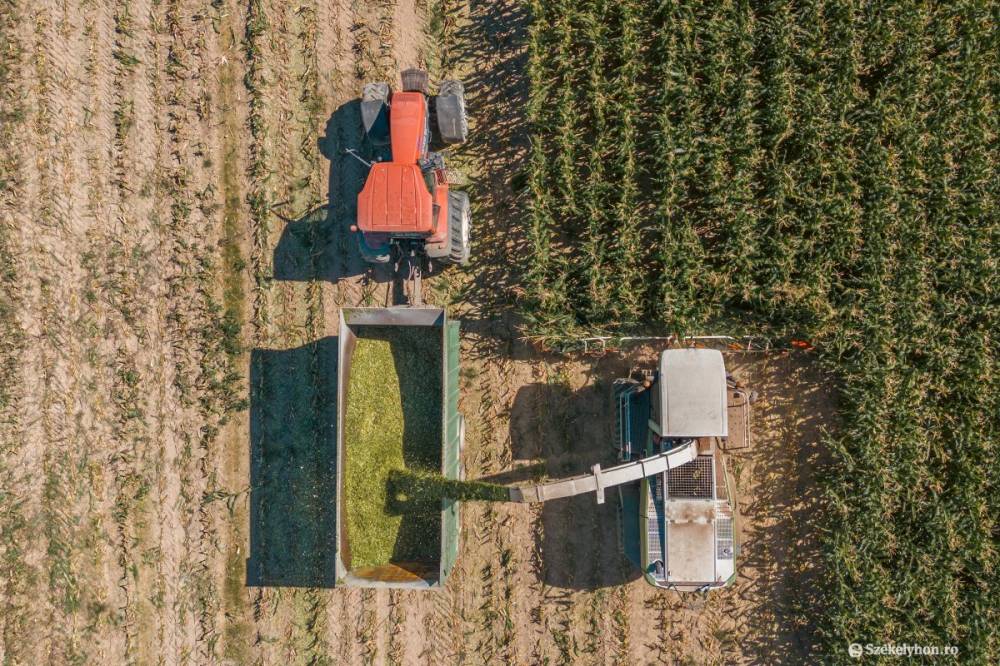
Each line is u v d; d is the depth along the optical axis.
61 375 12.50
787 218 11.15
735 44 11.26
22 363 12.52
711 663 11.52
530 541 11.79
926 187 11.13
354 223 12.19
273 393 12.26
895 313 10.98
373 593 12.02
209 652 12.14
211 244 12.38
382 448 11.06
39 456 12.49
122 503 12.32
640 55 11.70
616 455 11.62
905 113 11.08
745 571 11.55
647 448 10.59
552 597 11.73
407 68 12.12
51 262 12.55
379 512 11.02
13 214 12.62
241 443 12.30
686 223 11.22
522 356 11.90
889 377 10.88
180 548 12.30
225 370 12.31
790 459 11.51
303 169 12.29
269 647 12.09
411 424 11.11
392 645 11.94
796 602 11.39
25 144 12.62
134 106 12.52
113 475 12.42
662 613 11.60
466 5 12.14
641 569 10.48
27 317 12.56
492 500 9.91
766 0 11.30
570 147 11.45
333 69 12.27
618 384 11.36
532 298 11.52
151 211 12.49
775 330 11.15
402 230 10.34
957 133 11.09
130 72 12.55
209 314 12.32
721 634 11.48
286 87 12.31
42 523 12.42
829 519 11.23
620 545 11.16
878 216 10.98
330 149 12.24
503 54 12.09
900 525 11.02
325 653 12.03
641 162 11.70
